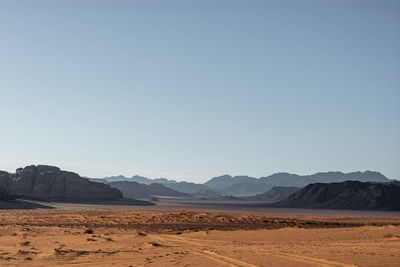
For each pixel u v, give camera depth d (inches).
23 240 1354.6
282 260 812.0
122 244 1223.5
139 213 3139.8
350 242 1213.1
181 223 2257.6
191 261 838.5
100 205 7081.7
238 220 2450.8
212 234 1547.7
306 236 1461.6
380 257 818.8
